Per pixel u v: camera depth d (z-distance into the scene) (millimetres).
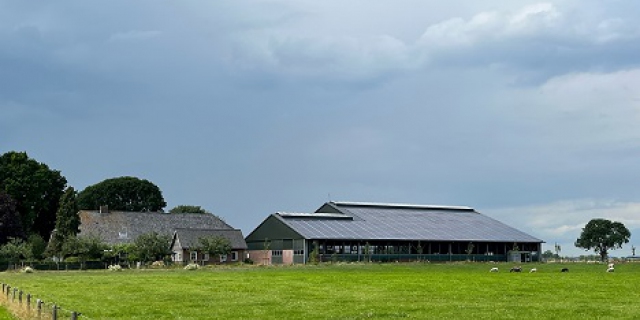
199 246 137875
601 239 196250
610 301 47125
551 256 186000
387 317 38094
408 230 148750
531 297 50469
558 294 53094
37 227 154625
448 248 149875
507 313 39719
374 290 57844
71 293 56406
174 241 142000
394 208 165625
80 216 152375
